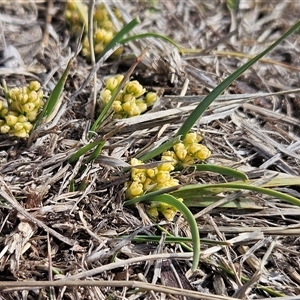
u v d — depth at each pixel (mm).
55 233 147
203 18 264
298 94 215
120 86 168
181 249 154
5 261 141
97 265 147
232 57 237
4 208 152
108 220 158
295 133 203
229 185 152
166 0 270
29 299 140
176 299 144
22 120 168
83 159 167
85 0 248
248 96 182
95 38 216
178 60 210
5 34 220
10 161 165
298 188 179
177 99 186
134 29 232
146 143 181
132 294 144
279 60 246
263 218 170
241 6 271
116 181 163
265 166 183
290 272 157
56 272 142
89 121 183
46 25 228
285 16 277
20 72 201
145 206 162
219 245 155
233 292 150
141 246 153
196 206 165
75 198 159
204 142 186
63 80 169
